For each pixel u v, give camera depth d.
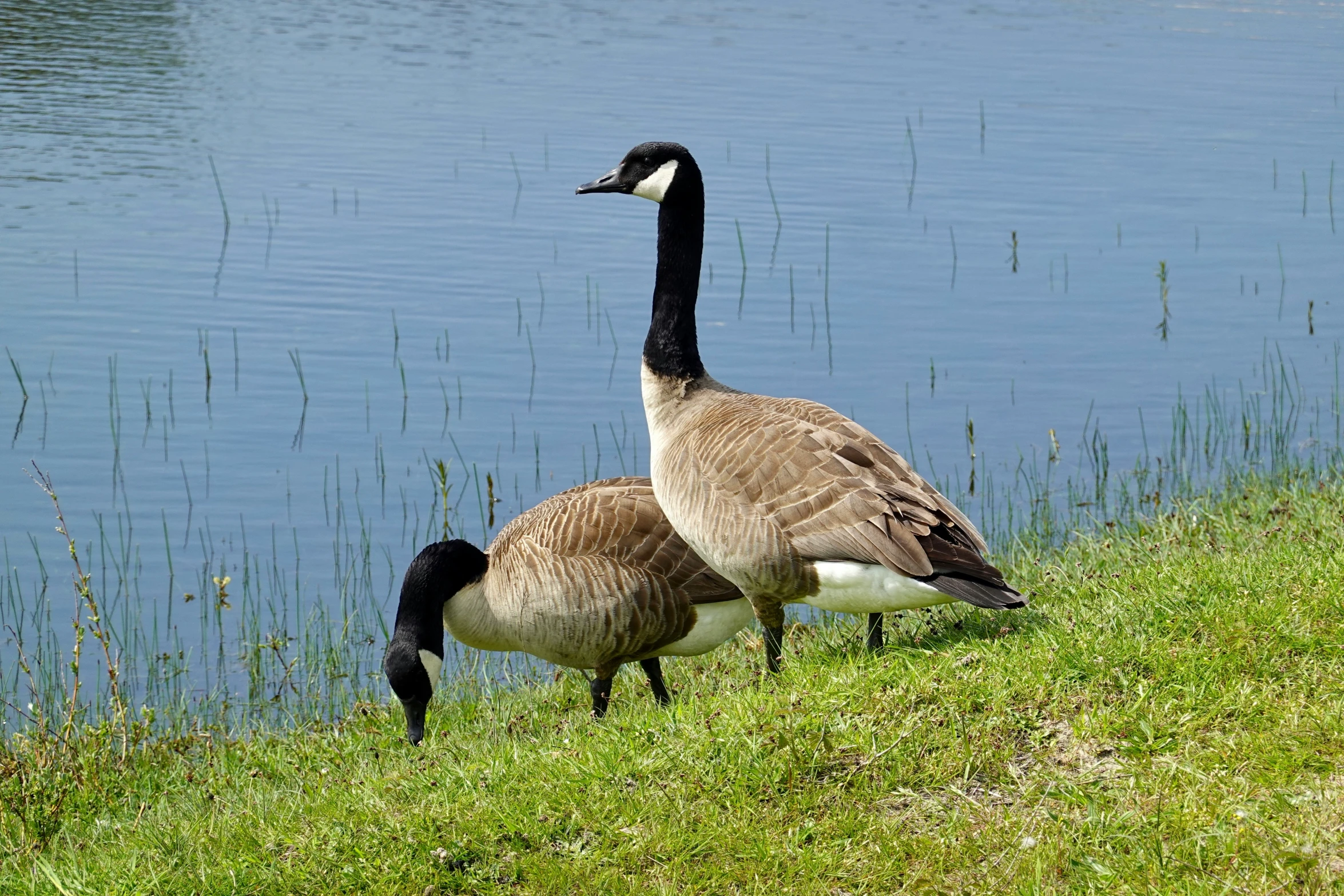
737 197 24.55
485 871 6.12
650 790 6.46
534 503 14.80
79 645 8.65
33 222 22.41
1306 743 6.18
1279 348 17.98
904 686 6.96
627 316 19.61
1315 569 7.77
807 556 7.81
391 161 26.41
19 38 36.31
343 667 11.46
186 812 7.73
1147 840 5.65
